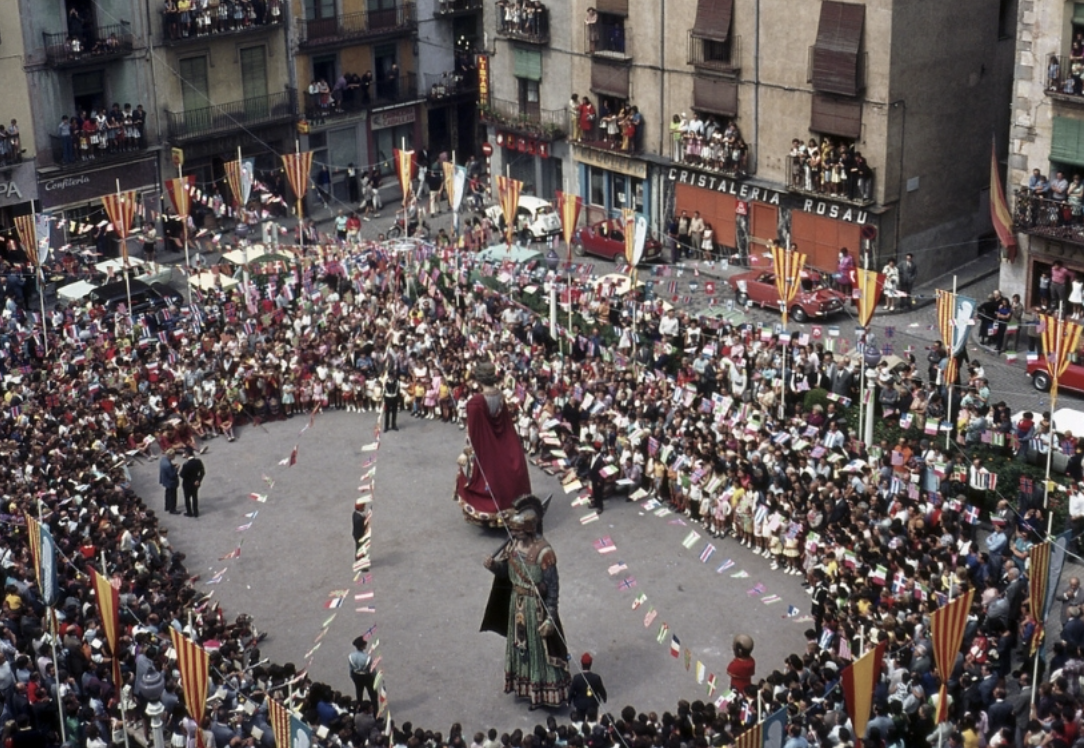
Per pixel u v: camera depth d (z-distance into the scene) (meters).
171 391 44.94
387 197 68.75
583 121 60.50
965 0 50.91
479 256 52.78
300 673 30.00
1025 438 36.94
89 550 32.72
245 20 62.34
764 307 51.25
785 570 36.00
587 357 44.91
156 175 61.31
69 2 57.66
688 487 37.97
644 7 56.97
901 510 33.88
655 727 27.22
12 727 26.05
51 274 53.06
